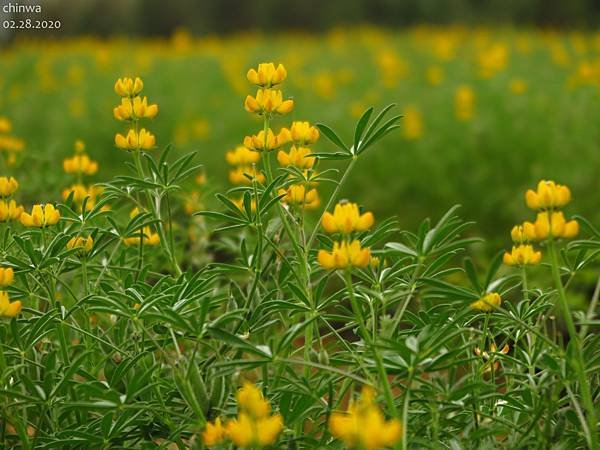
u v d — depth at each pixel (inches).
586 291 84.9
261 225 50.8
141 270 53.8
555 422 49.1
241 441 41.4
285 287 53.4
